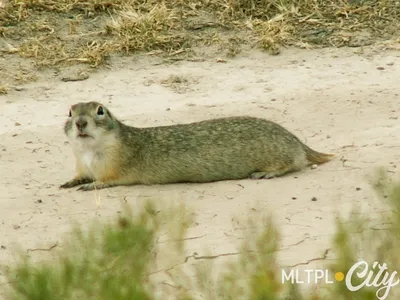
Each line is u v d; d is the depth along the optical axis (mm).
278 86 17391
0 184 12719
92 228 9914
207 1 20312
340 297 7898
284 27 19594
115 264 8109
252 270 8797
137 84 17625
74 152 12797
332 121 15094
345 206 11281
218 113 15820
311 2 20484
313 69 18281
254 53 19016
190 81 17750
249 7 20297
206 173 12828
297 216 11078
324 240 10312
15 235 10852
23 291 7949
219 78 17891
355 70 18172
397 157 13008
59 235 10773
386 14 20312
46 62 18234
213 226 10828
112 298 7645
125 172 12766
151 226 9875
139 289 7820
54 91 17344
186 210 11336
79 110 12562
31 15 19703
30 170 13305
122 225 9125
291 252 10016
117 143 12648
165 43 19078
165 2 20375
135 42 18891
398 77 17719
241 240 10344
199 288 8969
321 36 19609
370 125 14742
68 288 7922
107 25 19297
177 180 12898
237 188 12344
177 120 15531
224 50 19047
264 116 15547
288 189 12109
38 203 11930
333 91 16812
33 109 16438
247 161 12844
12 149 14102
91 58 18359
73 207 11766
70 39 19109
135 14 19578
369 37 19641
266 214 11156
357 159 13062
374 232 9281
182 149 12781
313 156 13156
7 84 17484
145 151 12766
